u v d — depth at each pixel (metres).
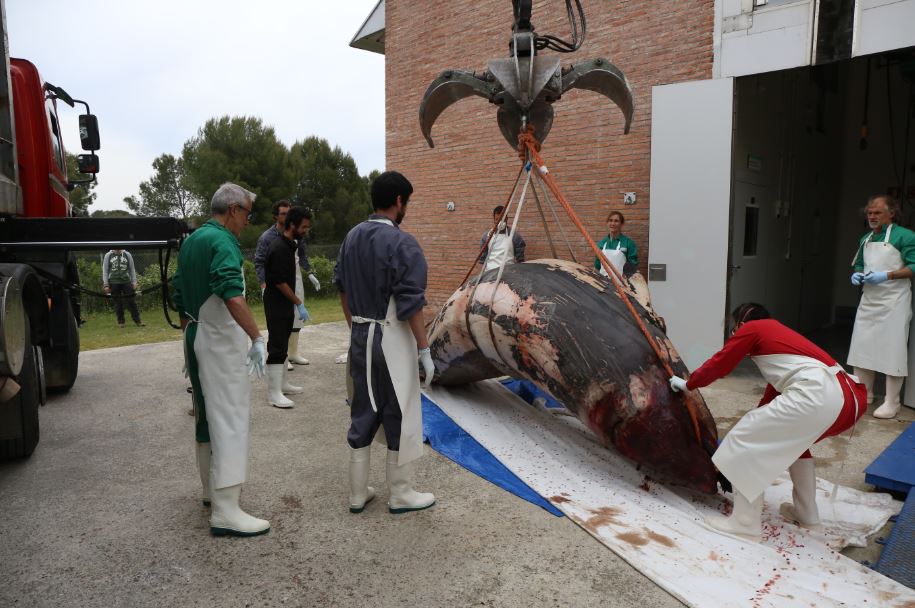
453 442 4.20
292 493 3.53
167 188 34.25
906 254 4.88
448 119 9.87
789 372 2.87
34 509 3.30
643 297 4.11
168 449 4.29
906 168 9.53
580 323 3.56
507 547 2.88
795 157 8.51
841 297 10.27
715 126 6.14
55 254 4.83
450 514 3.23
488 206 9.44
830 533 3.08
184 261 2.92
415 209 10.59
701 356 6.37
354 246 3.10
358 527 3.09
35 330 4.42
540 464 3.82
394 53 10.65
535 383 3.88
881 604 2.40
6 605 2.41
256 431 4.68
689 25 6.85
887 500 3.46
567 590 2.53
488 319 4.01
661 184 6.44
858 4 5.43
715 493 3.41
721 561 2.71
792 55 5.86
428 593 2.51
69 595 2.49
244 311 2.80
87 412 5.23
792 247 8.65
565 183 8.28
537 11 8.36
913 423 4.36
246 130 26.34
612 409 3.38
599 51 7.74
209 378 2.90
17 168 4.34
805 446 2.79
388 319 3.06
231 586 2.56
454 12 9.52
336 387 6.08
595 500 3.33
